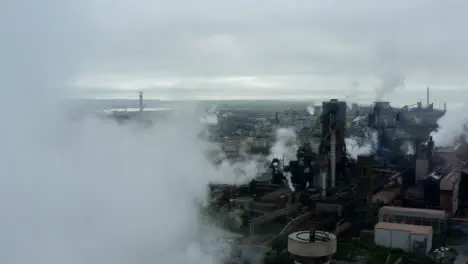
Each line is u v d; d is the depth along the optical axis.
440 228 79.62
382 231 72.88
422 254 69.44
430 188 94.31
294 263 59.34
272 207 89.94
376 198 93.81
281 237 72.94
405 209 83.19
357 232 80.19
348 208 86.88
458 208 98.44
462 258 69.38
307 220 84.00
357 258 67.50
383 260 66.69
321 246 55.25
